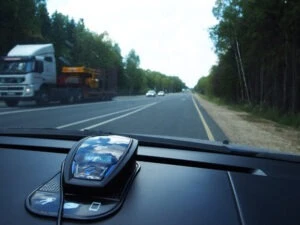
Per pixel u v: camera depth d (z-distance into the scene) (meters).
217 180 1.50
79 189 1.25
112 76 42.78
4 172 1.55
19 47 23.19
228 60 47.50
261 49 26.80
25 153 1.80
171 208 1.29
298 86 24.27
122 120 15.79
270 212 1.29
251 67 39.91
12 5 35.91
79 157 1.39
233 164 1.71
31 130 2.36
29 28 40.41
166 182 1.47
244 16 27.72
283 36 23.80
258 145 10.50
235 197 1.37
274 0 21.88
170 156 1.76
